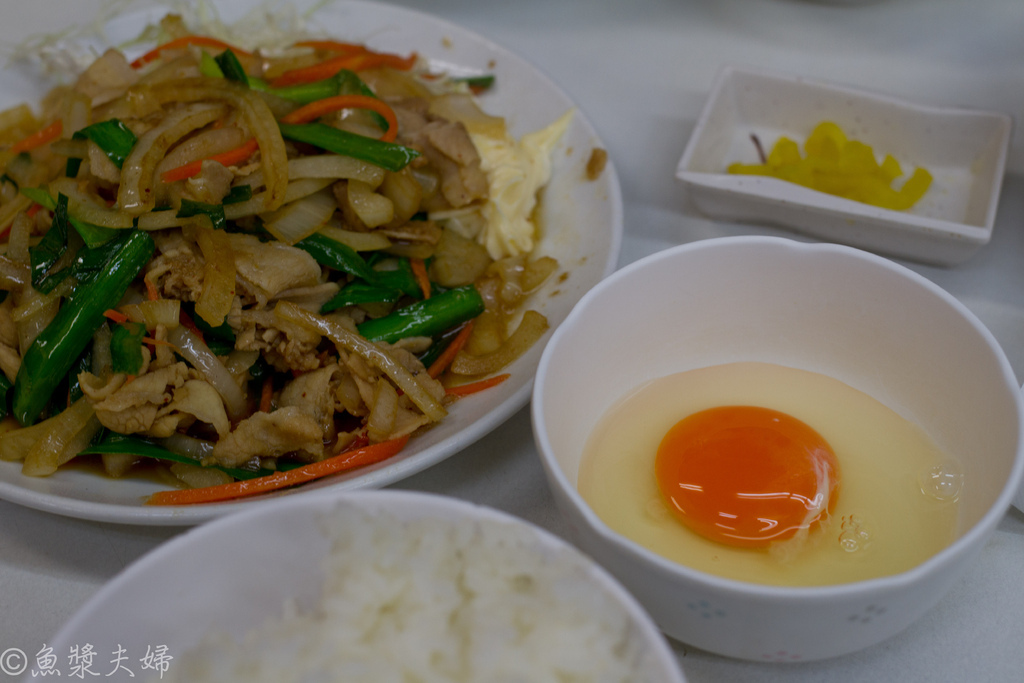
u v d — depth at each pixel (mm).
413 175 400
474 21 527
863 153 418
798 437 289
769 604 233
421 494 251
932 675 281
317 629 242
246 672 236
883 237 382
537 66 450
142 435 344
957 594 295
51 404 358
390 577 243
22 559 319
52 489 325
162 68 415
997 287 378
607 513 283
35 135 407
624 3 532
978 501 265
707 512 279
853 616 237
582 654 231
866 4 510
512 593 240
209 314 340
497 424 323
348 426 362
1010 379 264
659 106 467
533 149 421
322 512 250
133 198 354
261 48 465
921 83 462
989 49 476
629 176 434
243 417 360
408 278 385
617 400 306
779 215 395
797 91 437
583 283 374
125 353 336
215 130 374
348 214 385
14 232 365
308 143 383
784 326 308
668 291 300
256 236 373
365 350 347
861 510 280
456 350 375
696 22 512
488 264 406
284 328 351
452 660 234
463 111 429
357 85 416
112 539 324
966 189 414
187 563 246
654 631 230
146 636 246
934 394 289
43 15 490
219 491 324
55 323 345
